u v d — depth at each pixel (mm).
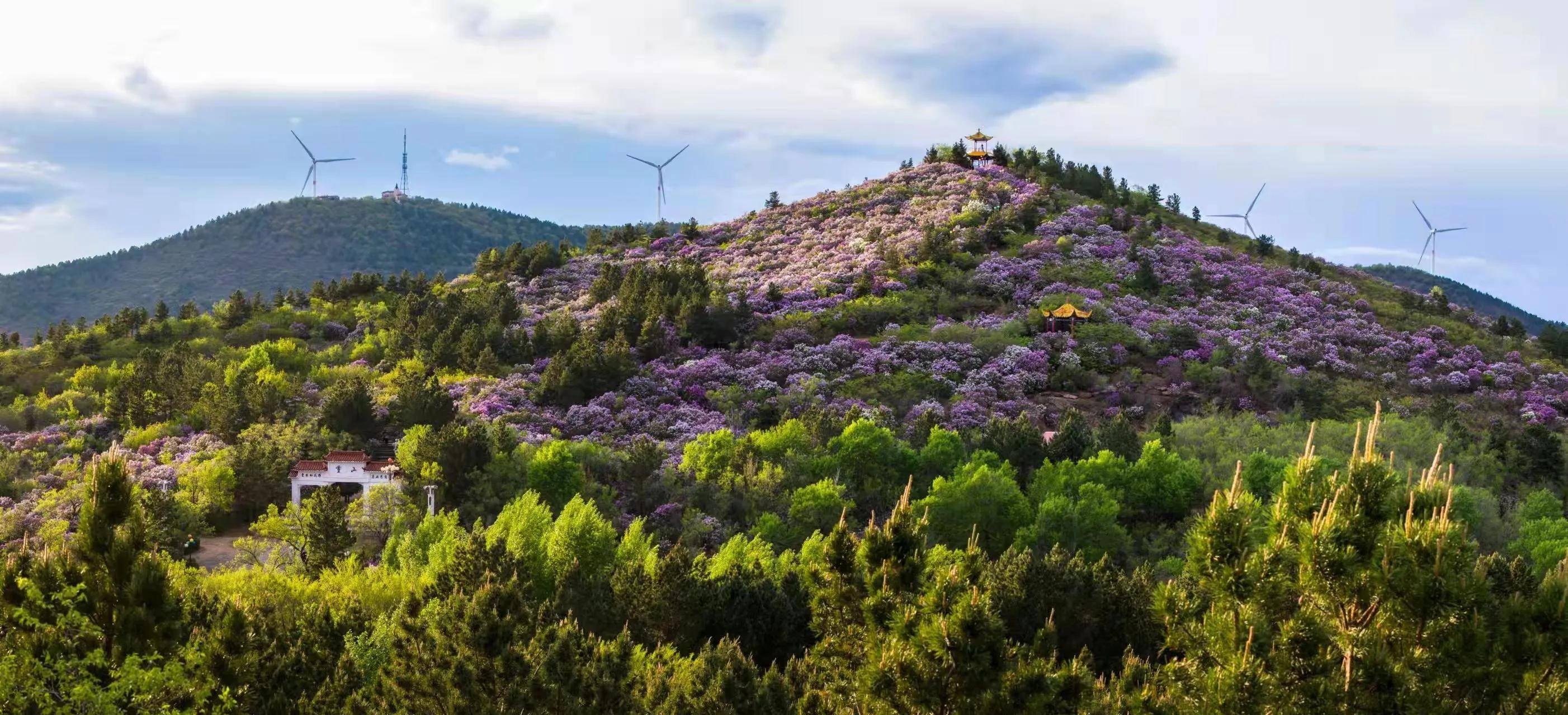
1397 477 22234
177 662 27594
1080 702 26234
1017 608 50031
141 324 142125
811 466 86188
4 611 28719
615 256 170000
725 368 112125
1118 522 81562
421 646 37250
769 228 175375
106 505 29578
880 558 27953
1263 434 96688
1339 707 20000
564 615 52906
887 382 108375
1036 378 112562
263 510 84500
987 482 76688
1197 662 22328
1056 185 179500
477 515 76625
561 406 105438
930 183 185625
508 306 133875
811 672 36875
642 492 82562
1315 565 20891
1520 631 20859
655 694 38625
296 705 37656
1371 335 129000
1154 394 112312
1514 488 91688
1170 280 140875
